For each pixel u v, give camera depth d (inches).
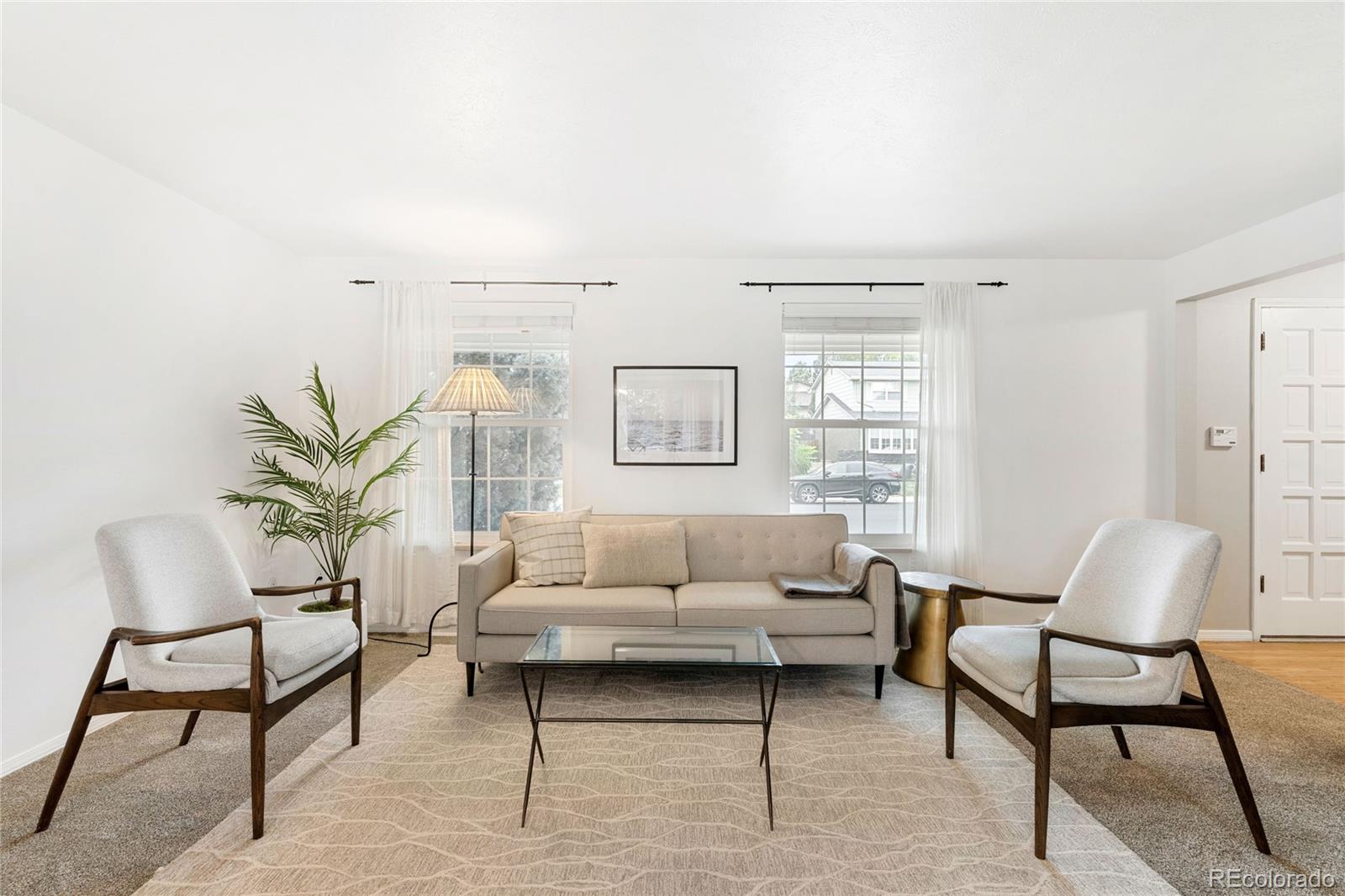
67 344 97.0
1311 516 157.3
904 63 75.8
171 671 74.6
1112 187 113.4
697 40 71.4
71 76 80.0
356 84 81.2
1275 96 83.0
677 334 157.9
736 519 143.6
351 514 152.3
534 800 80.0
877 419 158.2
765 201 120.6
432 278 157.8
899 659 128.6
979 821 75.9
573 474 158.1
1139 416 158.1
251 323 138.6
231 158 103.1
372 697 114.7
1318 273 157.6
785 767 89.4
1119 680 73.0
